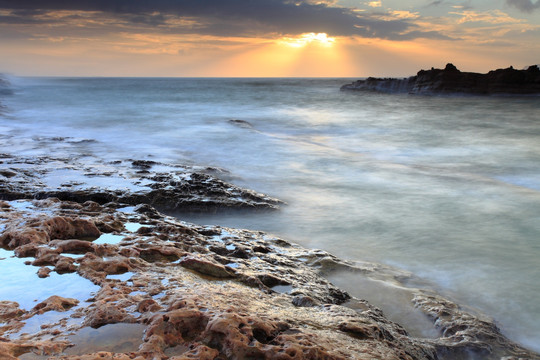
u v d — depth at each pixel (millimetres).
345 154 16906
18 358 2955
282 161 15289
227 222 9109
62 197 8820
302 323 4035
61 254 4926
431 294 5969
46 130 22031
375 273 6551
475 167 15016
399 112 33438
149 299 3811
